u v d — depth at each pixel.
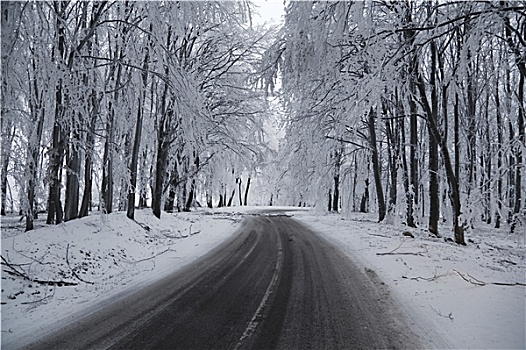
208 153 26.36
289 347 4.48
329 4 8.33
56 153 9.53
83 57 9.60
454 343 4.58
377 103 8.38
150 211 17.92
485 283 7.35
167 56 10.32
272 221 22.81
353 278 8.02
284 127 19.66
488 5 6.85
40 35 7.54
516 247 15.45
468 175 19.61
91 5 10.55
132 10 10.94
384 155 31.58
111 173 13.98
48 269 7.79
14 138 8.05
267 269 9.00
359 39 9.08
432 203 15.55
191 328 5.10
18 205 8.52
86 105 9.78
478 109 20.55
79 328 5.12
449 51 14.46
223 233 16.55
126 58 10.82
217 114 22.34
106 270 8.83
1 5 6.80
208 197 33.97
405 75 10.75
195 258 10.54
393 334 4.90
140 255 10.82
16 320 5.45
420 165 25.34
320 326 5.18
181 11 11.25
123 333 4.93
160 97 15.96
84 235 10.33
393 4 9.86
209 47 19.94
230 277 8.17
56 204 11.73
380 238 13.85
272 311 5.83
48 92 7.98
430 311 5.82
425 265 8.94
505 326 5.05
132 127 12.93
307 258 10.44
